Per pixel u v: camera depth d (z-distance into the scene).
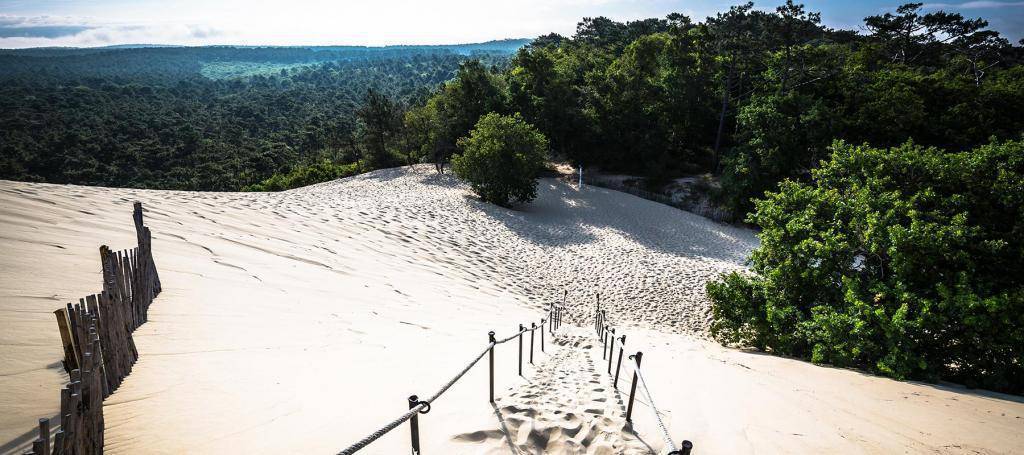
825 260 12.65
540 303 16.94
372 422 4.40
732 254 25.36
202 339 6.07
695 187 39.19
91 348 3.28
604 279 20.08
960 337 10.04
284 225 15.83
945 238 10.70
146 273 6.81
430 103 50.28
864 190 13.02
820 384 8.53
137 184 99.19
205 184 95.62
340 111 178.12
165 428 3.83
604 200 36.25
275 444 3.79
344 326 8.20
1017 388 9.70
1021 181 11.30
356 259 14.52
